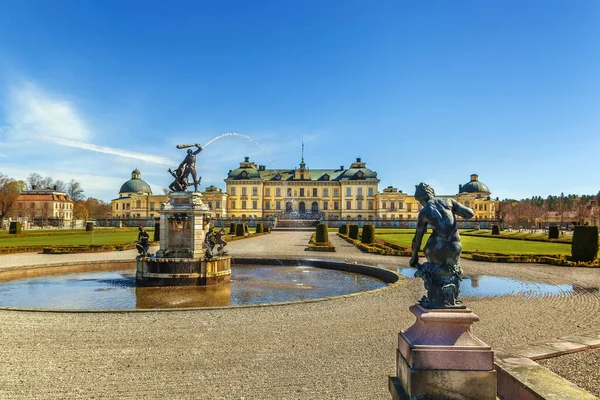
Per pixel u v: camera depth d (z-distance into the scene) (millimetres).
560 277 20938
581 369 7453
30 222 106875
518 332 10578
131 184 139125
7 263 26656
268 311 12820
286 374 7742
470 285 18422
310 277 22859
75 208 146625
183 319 11773
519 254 30016
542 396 5602
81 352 8953
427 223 5875
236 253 33469
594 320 11867
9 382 7383
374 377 7605
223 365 8195
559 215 127250
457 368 5164
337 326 11109
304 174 122812
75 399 6730
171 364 8242
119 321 11508
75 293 17984
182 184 20984
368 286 19969
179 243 20703
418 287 17250
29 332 10422
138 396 6828
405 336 5637
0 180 93562
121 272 24422
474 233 72812
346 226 65625
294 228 89562
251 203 120875
